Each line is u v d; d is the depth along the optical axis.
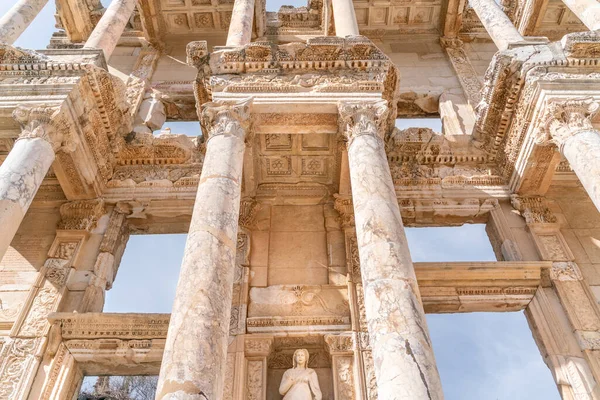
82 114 11.07
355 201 8.47
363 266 7.47
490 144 13.02
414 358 6.07
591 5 13.13
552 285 10.80
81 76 10.95
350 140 9.63
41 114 10.07
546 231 11.80
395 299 6.75
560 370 9.51
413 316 6.59
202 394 5.70
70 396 9.51
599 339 9.69
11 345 9.66
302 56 10.95
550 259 11.20
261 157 12.55
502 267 10.93
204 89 11.21
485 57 18.55
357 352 9.72
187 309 6.59
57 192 12.70
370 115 9.93
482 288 10.88
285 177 13.16
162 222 12.77
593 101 10.09
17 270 11.12
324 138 12.08
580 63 10.87
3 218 8.23
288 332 10.14
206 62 11.08
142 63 18.25
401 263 7.27
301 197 13.02
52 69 11.02
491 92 11.90
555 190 12.87
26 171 9.09
